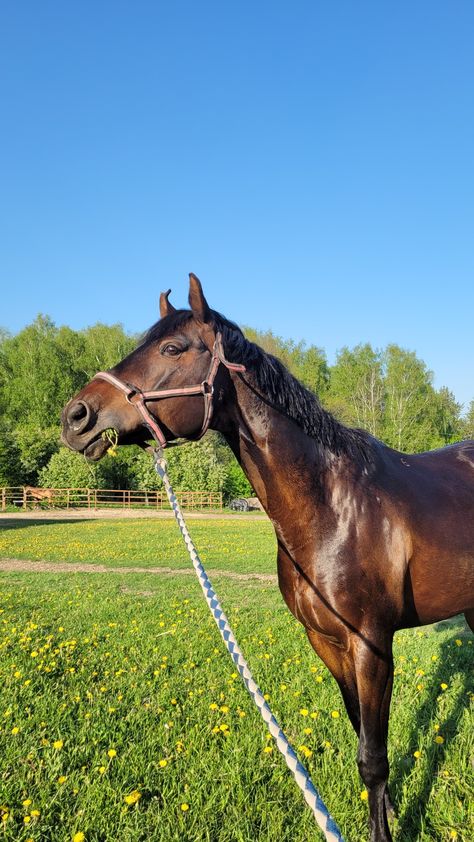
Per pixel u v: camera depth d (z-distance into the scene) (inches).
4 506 1216.2
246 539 610.5
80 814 105.1
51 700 155.8
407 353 1925.4
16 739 133.9
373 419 1770.4
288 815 106.3
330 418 106.4
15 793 113.4
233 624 239.3
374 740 94.9
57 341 2014.0
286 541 101.7
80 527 802.8
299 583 102.7
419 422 1845.5
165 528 779.4
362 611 97.0
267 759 124.8
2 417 1792.6
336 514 99.3
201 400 94.7
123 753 128.3
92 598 304.7
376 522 100.0
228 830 101.5
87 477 1332.4
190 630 231.0
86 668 183.3
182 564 435.8
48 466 1364.4
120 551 514.6
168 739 134.9
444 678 173.0
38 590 334.6
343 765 122.4
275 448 98.7
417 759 126.0
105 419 92.4
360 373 2036.2
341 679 105.5
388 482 106.6
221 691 162.7
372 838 95.9
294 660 186.1
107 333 2065.7
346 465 102.7
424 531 104.7
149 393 92.6
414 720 145.9
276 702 153.4
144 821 104.5
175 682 170.9
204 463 1391.5
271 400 99.3
